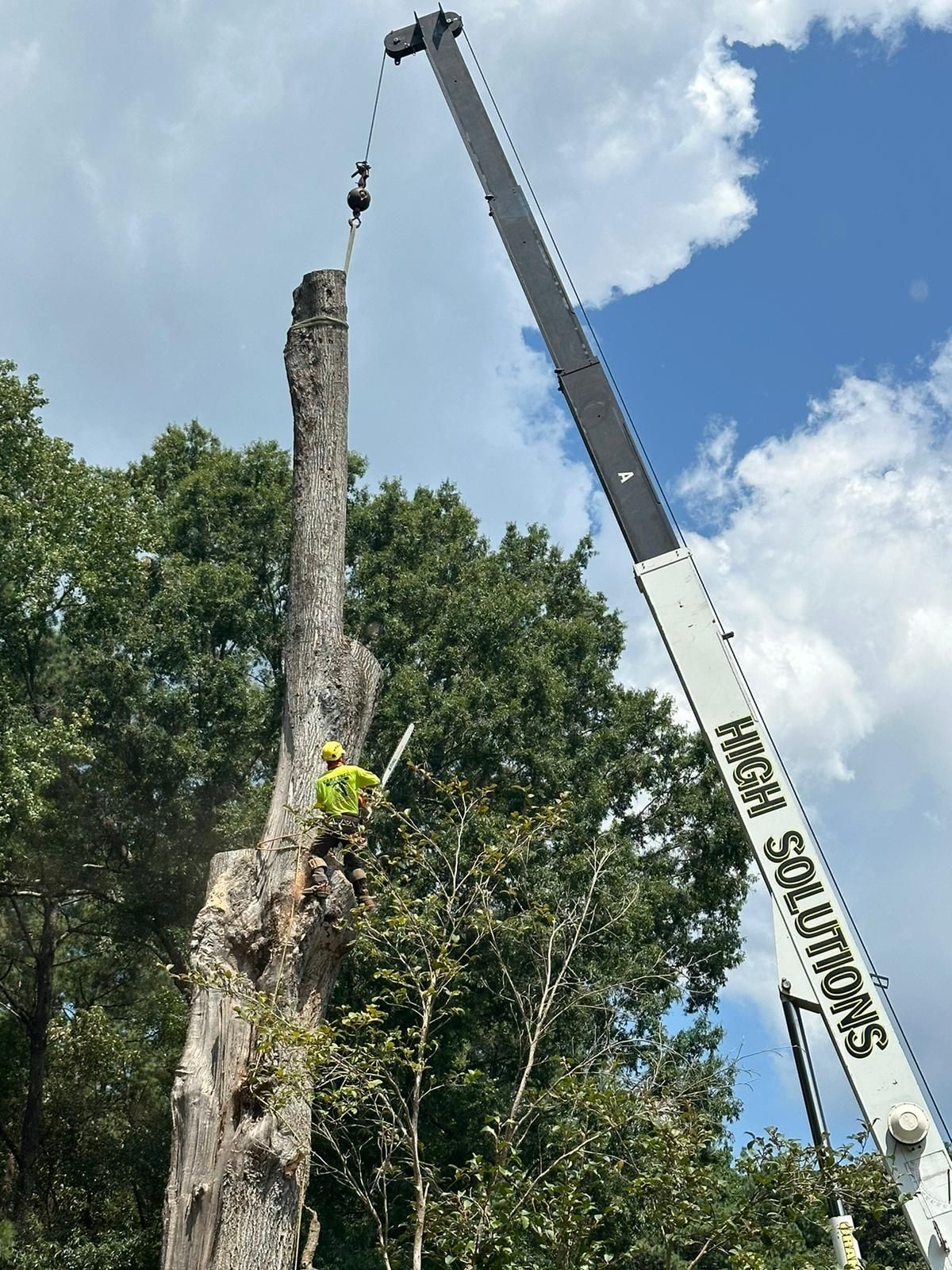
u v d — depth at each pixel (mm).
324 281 10469
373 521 26844
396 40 12859
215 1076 7734
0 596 21594
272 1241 7430
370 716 9539
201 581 25859
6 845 23062
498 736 22703
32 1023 27281
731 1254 8086
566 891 18594
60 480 22406
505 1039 20219
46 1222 26906
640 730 25031
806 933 8938
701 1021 20500
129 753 24516
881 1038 8578
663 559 10258
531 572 29422
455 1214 8562
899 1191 8180
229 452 29484
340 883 8625
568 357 11234
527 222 11820
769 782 9406
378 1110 8898
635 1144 8984
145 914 25000
